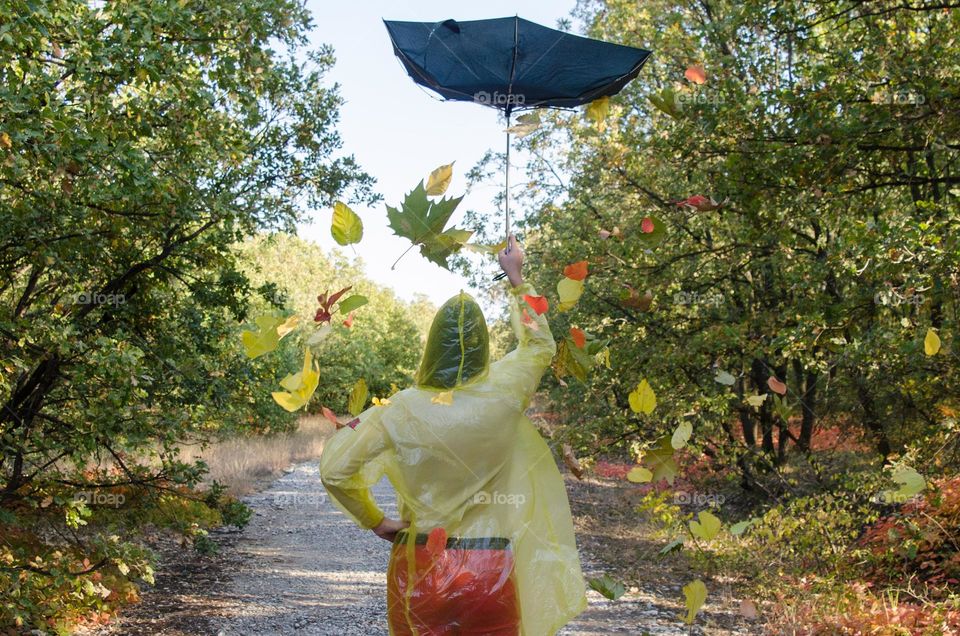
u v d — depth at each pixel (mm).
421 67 2750
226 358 9695
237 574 10250
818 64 9727
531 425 2959
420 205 2402
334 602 8977
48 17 5773
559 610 2803
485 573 2750
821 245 11375
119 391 6848
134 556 7250
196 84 6805
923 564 7691
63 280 8086
